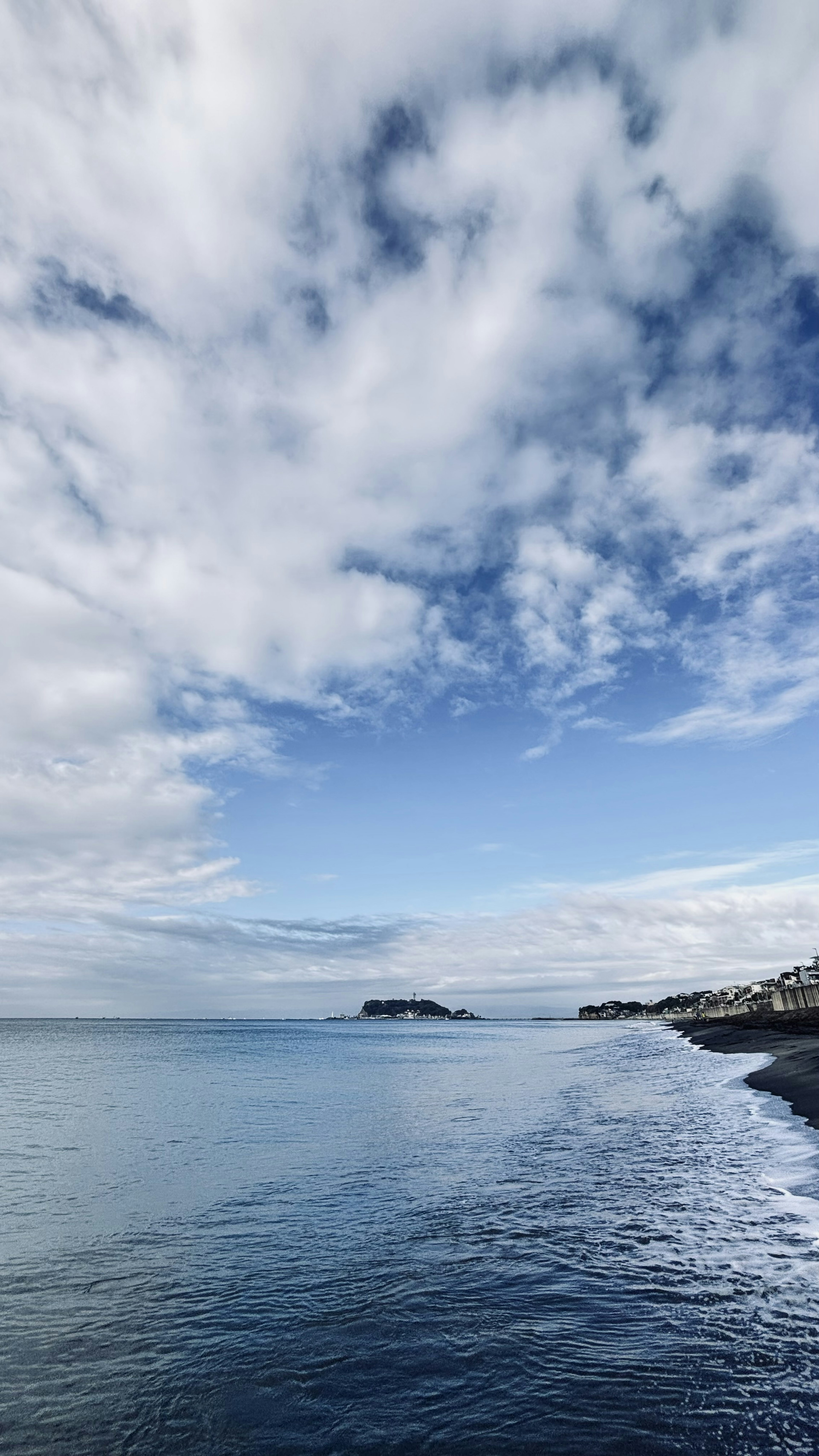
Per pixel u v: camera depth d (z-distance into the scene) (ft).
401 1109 92.17
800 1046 159.02
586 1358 24.91
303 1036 479.82
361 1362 25.50
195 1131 76.13
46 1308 30.63
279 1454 20.48
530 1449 20.18
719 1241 35.45
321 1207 45.52
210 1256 36.86
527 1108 90.74
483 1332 27.25
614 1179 49.34
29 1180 53.36
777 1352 24.53
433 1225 40.81
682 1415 21.38
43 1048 285.43
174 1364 25.68
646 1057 194.49
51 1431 21.76
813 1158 50.75
